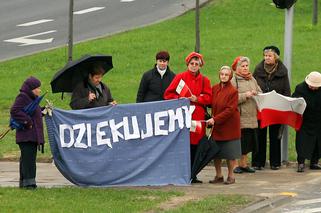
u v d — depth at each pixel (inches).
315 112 1033.5
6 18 2347.4
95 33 2121.1
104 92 940.0
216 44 1939.0
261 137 1045.8
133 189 889.5
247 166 1039.0
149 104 927.0
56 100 1553.9
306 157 1032.2
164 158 931.3
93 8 2426.2
